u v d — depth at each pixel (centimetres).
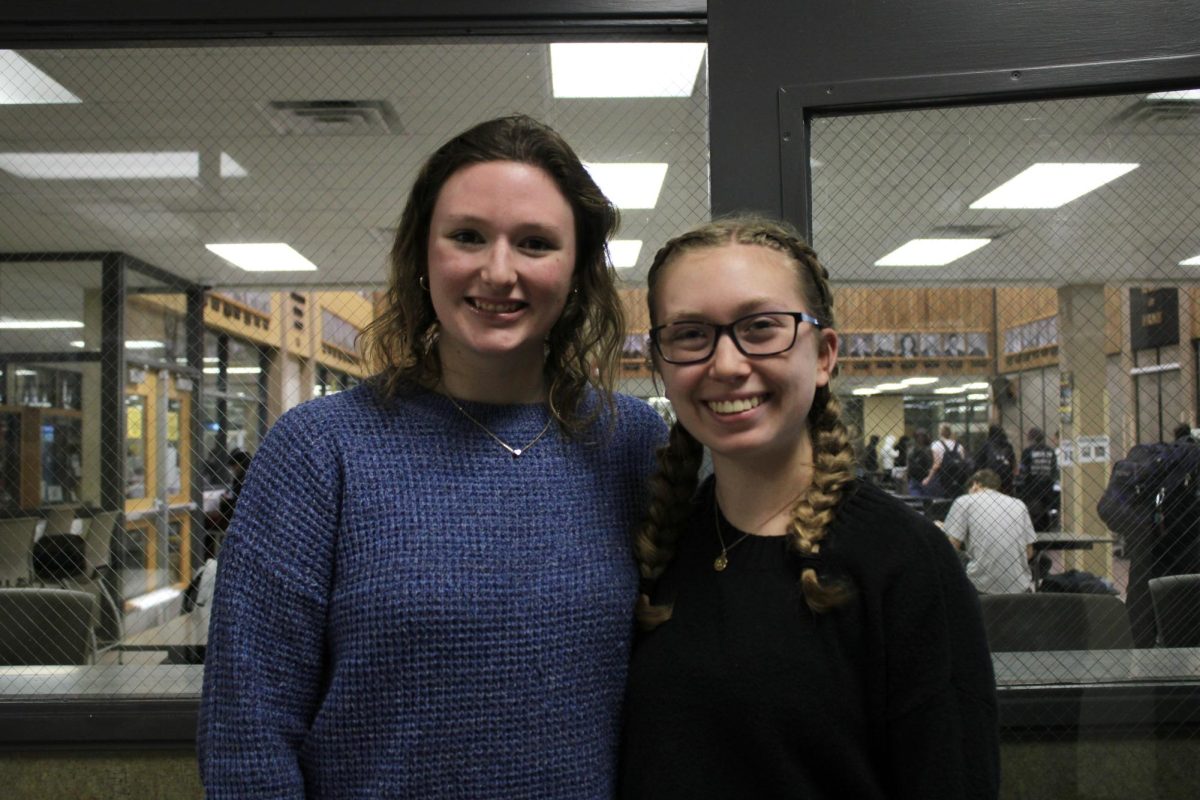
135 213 363
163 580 226
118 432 346
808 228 114
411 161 315
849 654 69
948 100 112
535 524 77
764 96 115
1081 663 134
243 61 209
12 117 269
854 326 140
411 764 69
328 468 74
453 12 127
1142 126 122
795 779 67
